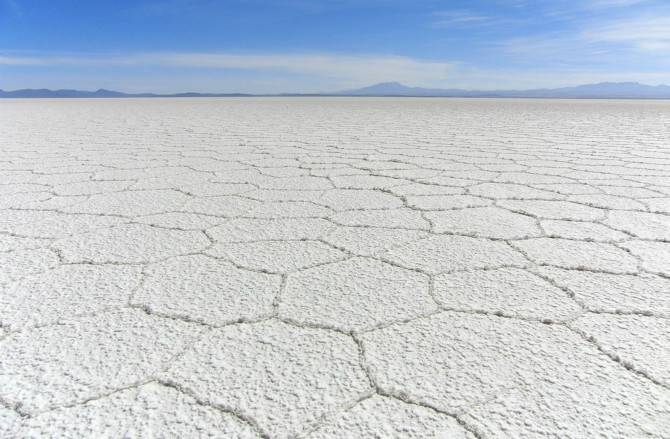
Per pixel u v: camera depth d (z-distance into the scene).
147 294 3.42
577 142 13.50
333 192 6.97
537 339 2.80
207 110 34.84
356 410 2.19
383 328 2.94
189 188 7.21
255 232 4.95
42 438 2.01
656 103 50.88
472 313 3.13
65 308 3.19
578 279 3.66
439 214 5.68
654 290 3.45
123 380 2.41
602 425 2.09
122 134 16.17
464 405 2.22
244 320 3.04
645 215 5.53
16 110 34.44
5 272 3.80
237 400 2.26
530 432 2.05
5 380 2.41
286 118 25.30
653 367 2.51
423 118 25.19
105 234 4.84
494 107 39.38
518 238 4.72
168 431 2.06
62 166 9.27
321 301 3.31
